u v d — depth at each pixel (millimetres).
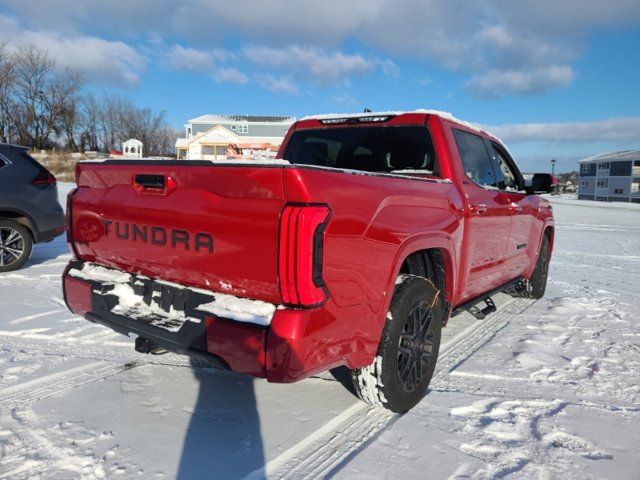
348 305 2324
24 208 6520
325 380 3398
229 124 58562
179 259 2514
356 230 2326
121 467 2328
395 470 2361
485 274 4125
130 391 3123
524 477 2332
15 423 2689
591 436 2709
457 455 2498
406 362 2918
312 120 4477
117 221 2824
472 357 3906
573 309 5508
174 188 2486
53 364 3498
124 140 68812
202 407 2943
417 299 2877
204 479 2258
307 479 2277
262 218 2148
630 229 18203
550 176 4816
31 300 5086
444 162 3635
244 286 2277
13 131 59156
